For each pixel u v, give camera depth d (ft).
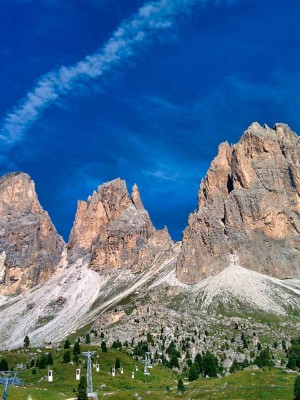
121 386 605.73
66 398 474.49
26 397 451.12
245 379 542.57
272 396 458.50
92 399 464.65
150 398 487.20
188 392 529.04
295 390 430.61
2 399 439.22
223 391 501.15
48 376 604.90
